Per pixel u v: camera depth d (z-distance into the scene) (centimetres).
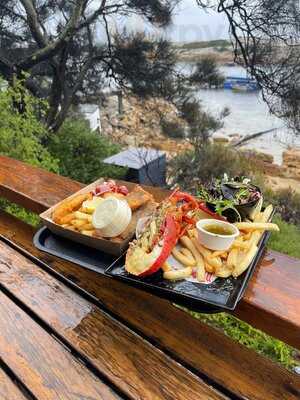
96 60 569
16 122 330
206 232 76
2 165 159
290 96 382
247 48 395
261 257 85
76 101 630
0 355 77
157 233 79
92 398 68
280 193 375
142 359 76
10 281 101
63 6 544
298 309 70
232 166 442
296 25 354
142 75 521
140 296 94
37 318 87
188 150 509
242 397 69
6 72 514
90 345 80
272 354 168
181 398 68
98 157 609
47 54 521
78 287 98
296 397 69
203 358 77
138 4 475
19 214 217
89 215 96
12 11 520
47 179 141
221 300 69
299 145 411
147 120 566
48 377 72
